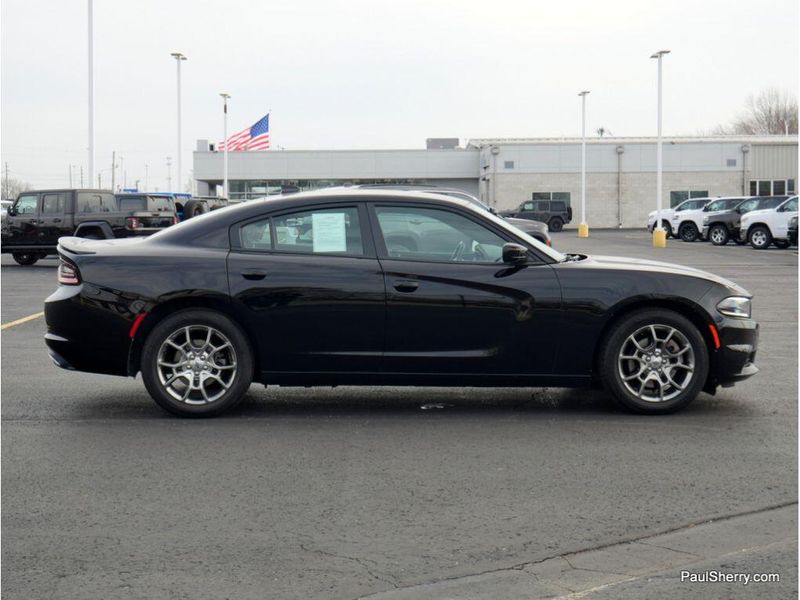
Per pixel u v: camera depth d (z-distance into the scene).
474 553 4.29
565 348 6.92
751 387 8.18
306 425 6.75
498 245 7.02
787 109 104.94
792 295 16.33
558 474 5.53
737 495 5.12
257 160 67.88
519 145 62.81
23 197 23.58
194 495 5.14
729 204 38.06
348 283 6.85
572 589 3.90
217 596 3.82
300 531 4.57
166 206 27.41
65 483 5.35
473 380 6.95
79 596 3.83
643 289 6.90
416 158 68.50
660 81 39.56
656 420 6.91
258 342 6.89
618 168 62.78
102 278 6.89
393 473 5.55
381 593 3.86
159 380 6.87
